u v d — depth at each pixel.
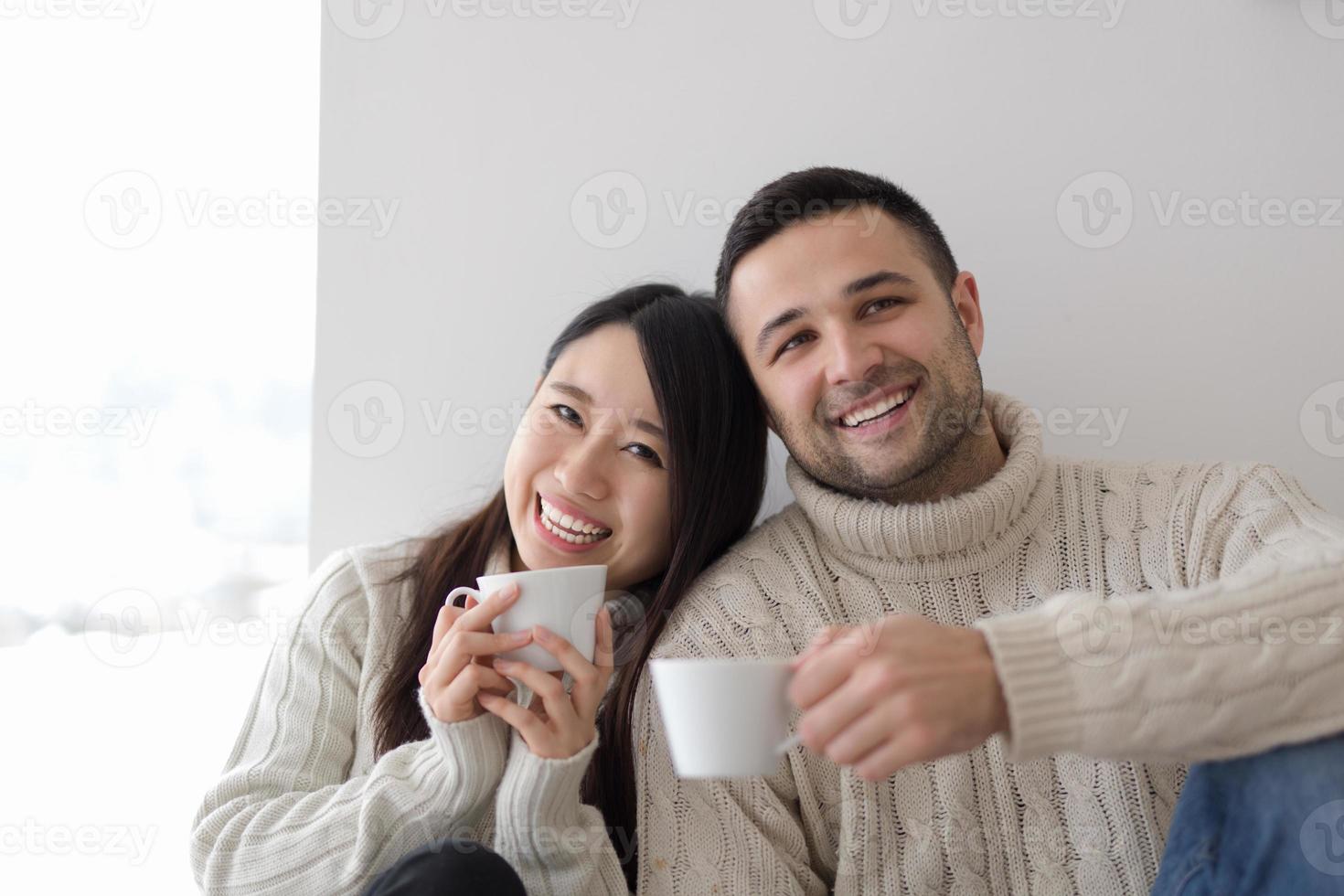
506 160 1.62
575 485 1.24
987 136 1.55
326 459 1.63
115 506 1.99
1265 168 1.51
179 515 2.00
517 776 1.00
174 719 1.95
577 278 1.61
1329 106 1.51
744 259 1.23
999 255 1.55
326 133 1.64
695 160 1.60
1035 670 0.74
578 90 1.61
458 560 1.37
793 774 1.14
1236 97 1.52
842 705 0.74
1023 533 1.19
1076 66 1.54
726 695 0.80
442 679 1.01
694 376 1.29
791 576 1.23
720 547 1.35
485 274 1.62
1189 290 1.52
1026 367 1.55
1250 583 0.81
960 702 0.74
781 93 1.58
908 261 1.19
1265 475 1.17
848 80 1.57
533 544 1.29
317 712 1.27
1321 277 1.51
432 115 1.62
